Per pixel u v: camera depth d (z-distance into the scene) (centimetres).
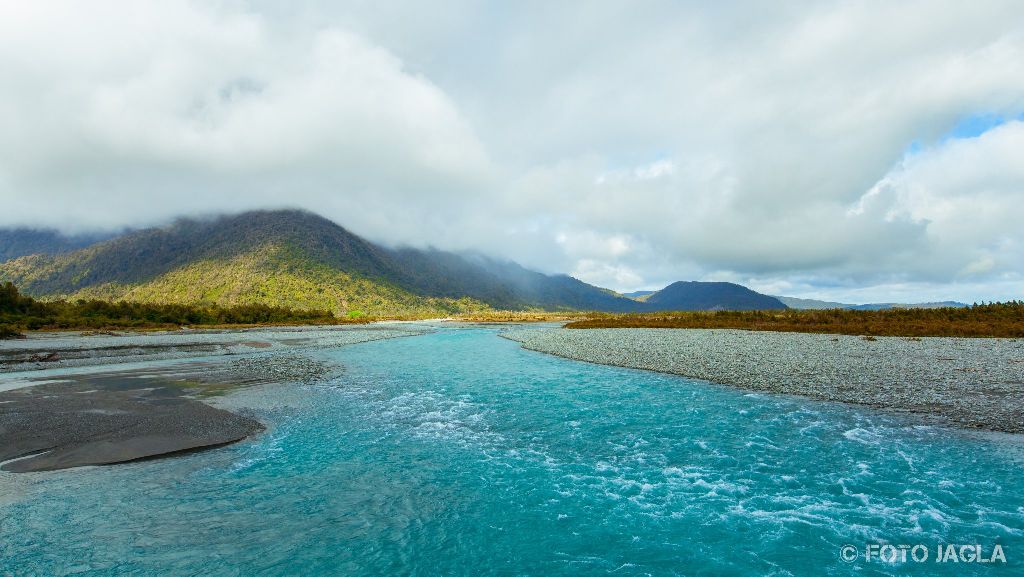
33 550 874
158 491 1162
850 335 5041
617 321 9488
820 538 936
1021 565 826
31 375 2944
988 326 5012
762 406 1988
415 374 3102
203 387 2559
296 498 1138
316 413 1994
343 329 10125
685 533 968
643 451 1466
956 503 1068
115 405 2000
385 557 880
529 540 946
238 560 860
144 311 9606
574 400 2202
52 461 1344
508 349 4947
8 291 7938
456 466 1359
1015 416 1670
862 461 1334
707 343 4434
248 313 11706
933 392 2067
